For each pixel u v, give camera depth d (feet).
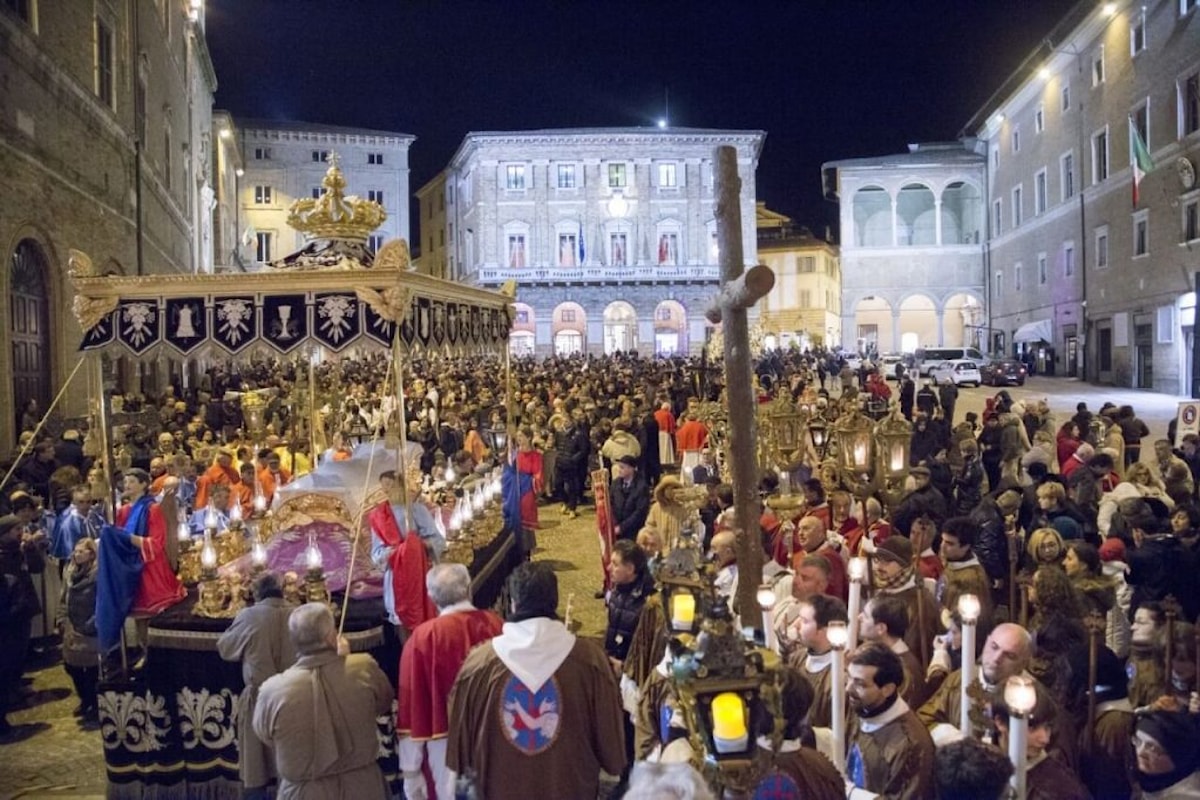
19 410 57.72
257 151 247.29
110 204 79.77
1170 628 15.49
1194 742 13.70
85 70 72.69
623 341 234.79
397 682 23.77
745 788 10.06
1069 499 29.45
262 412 51.83
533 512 40.14
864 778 13.20
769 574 20.90
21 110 57.06
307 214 29.32
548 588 15.25
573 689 14.83
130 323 26.16
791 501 22.80
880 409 43.91
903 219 227.81
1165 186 115.14
